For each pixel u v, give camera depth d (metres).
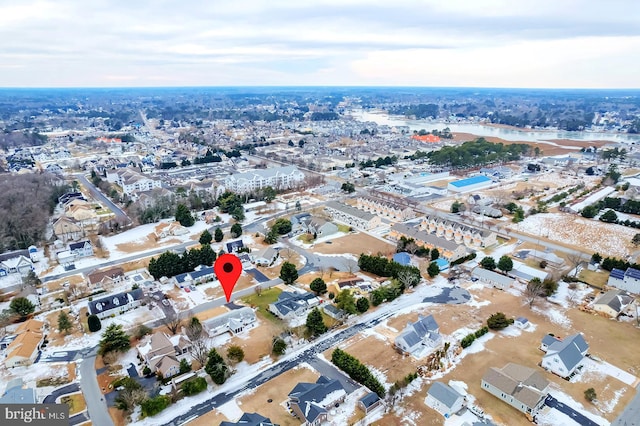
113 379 75.44
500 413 67.25
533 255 125.00
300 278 113.88
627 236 140.50
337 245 136.62
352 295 100.44
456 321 93.50
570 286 108.38
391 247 134.00
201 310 97.88
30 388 69.88
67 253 126.62
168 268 111.94
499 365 79.06
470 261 125.12
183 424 65.00
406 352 82.69
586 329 90.44
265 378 75.69
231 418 66.12
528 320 94.12
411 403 69.44
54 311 98.25
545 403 69.00
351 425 64.62
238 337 87.88
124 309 97.56
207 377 75.50
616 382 74.31
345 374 76.50
